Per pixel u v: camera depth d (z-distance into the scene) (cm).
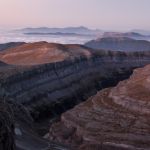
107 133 11494
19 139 7825
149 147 10750
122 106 13000
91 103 14012
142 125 11625
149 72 16388
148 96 13162
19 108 9844
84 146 11200
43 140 8412
